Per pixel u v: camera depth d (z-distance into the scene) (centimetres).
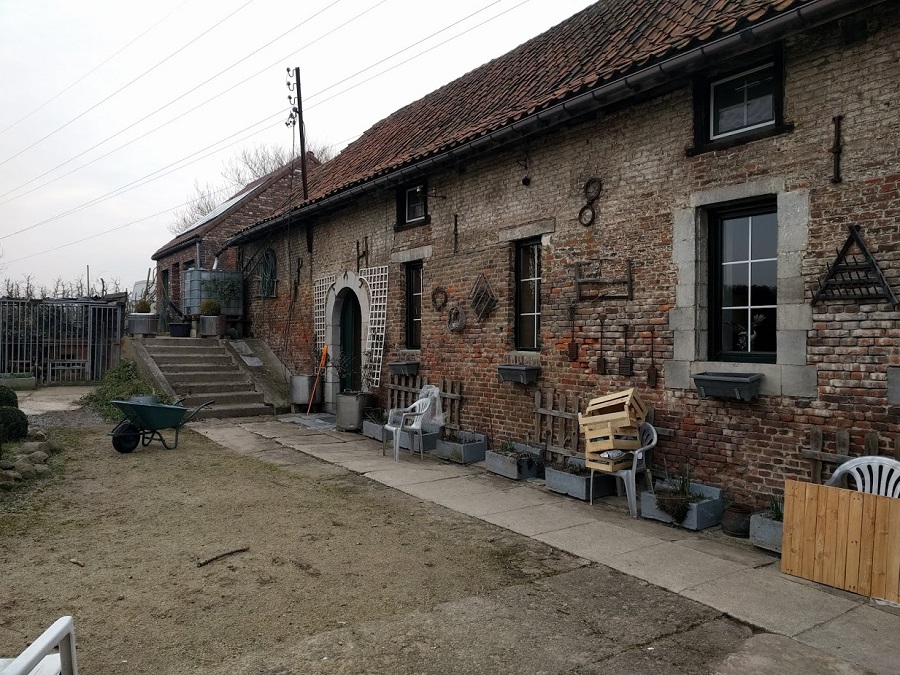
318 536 547
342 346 1288
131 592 428
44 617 388
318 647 360
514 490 710
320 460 849
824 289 533
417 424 876
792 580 466
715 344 637
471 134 810
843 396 525
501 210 859
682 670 342
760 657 355
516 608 414
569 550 520
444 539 546
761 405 577
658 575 471
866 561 436
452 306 945
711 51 557
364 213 1162
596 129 729
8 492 655
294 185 2041
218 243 1908
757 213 606
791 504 479
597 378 727
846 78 527
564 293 766
